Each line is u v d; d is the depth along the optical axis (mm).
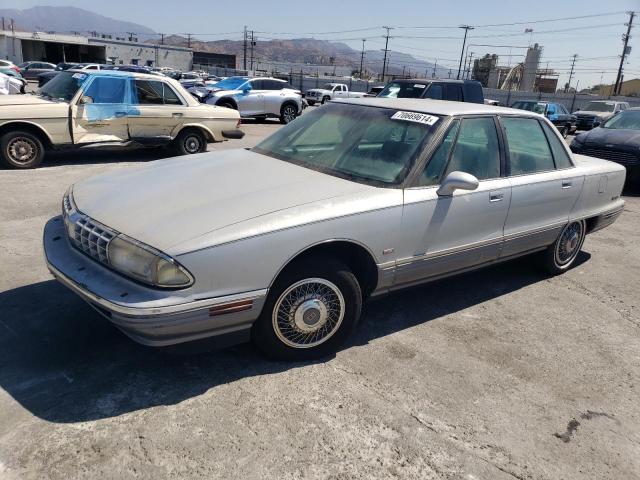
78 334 3365
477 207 3762
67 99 8711
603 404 3100
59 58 63125
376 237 3215
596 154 9664
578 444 2734
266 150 4086
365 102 4223
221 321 2738
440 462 2520
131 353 3193
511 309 4301
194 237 2621
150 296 2541
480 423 2822
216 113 10039
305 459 2459
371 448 2568
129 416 2652
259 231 2746
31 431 2500
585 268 5461
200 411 2725
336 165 3596
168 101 9531
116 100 8945
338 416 2771
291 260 2906
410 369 3273
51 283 4062
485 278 4953
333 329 3262
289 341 3135
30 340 3266
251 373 3084
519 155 4219
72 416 2621
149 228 2707
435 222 3512
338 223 3020
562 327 4055
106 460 2355
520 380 3268
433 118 3713
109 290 2607
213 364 3146
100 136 8883
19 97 8711
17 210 6047
